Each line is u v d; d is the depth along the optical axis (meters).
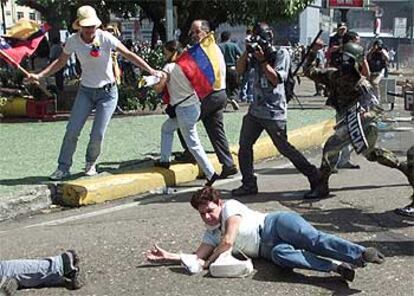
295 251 4.62
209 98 7.36
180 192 7.43
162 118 12.93
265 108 6.75
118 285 4.66
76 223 6.28
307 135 10.16
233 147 8.90
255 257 4.89
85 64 7.37
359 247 4.54
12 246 5.58
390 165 6.29
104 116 7.54
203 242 4.95
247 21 18.06
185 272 4.85
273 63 6.64
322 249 4.57
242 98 15.90
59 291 4.58
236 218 4.79
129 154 9.12
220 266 4.70
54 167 8.29
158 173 7.62
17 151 9.52
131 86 13.75
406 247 5.32
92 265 5.06
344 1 15.16
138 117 13.12
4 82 14.19
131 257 5.21
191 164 8.02
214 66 7.23
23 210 6.65
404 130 6.86
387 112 6.99
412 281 4.62
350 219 6.11
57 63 7.50
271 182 7.77
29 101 13.00
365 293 4.43
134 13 19.11
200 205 4.84
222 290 4.51
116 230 5.95
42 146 9.95
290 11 17.48
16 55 7.44
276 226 4.75
